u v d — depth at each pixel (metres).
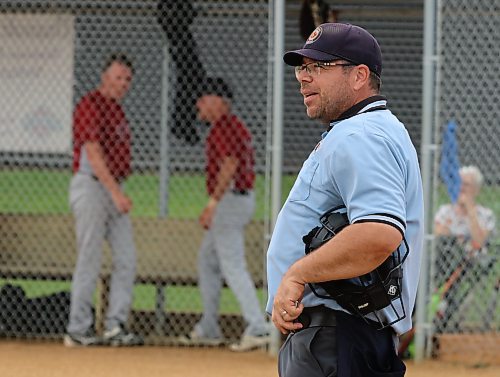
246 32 38.03
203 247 28.69
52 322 29.58
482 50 30.48
